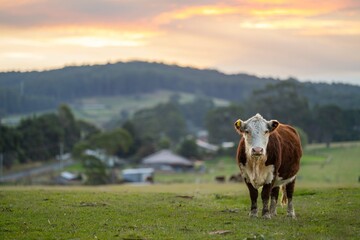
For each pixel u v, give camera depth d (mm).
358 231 16797
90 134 126875
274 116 132375
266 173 18484
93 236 15977
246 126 18188
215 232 16375
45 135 113250
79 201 22109
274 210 19578
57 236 16000
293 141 19734
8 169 99938
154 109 179625
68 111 124438
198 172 112375
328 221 18391
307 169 89188
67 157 115750
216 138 146250
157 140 149000
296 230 16844
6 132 100312
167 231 16609
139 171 100062
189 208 20875
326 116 130500
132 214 19328
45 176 93750
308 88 183500
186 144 137625
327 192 25938
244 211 20453
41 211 19609
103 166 89062
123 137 112375
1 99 162000
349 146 119750
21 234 16188
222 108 147000
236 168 113188
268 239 15492
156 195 25016
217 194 26750
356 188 27625
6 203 21453
